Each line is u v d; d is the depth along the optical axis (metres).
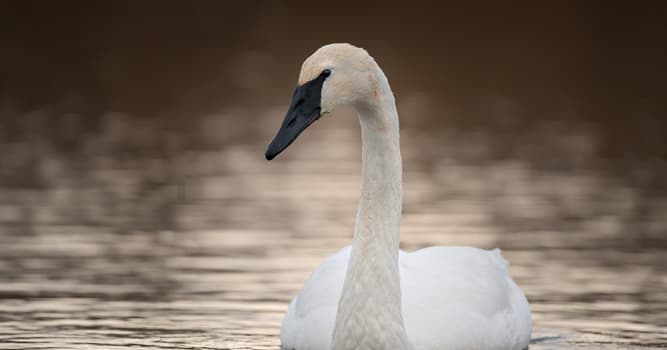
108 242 14.98
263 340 10.47
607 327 11.05
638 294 12.41
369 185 8.30
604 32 35.56
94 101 28.91
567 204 17.67
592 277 13.16
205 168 20.91
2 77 31.38
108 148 22.92
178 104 28.70
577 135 24.20
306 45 34.66
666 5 36.84
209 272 13.29
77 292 12.30
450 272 10.22
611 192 18.59
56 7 37.94
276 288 12.54
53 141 23.58
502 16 36.22
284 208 17.39
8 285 12.59
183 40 35.81
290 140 7.92
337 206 17.50
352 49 8.08
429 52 33.75
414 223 16.11
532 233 15.53
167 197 18.25
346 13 36.97
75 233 15.52
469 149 22.81
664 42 34.75
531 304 11.99
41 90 30.00
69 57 33.78
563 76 31.53
